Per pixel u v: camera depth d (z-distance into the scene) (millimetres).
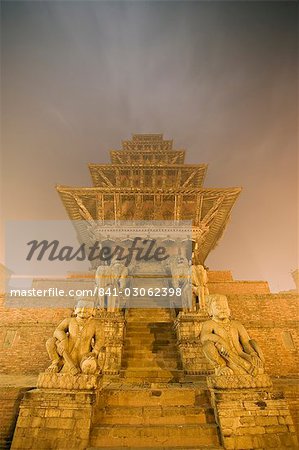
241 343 6559
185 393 6367
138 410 5914
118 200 19281
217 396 5676
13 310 11633
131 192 19172
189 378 8219
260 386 5762
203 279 10938
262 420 5410
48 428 5281
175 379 8234
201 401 6266
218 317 6641
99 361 6305
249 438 5191
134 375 8328
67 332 6582
